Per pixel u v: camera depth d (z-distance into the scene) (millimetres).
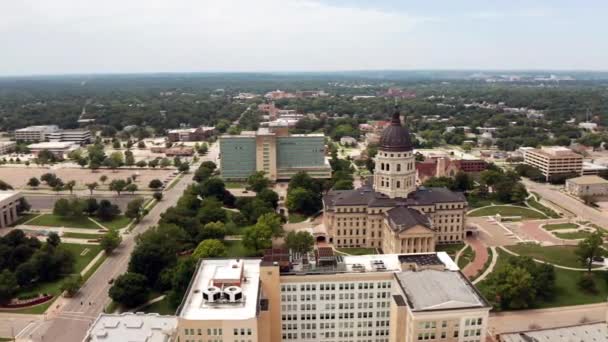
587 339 149625
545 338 150125
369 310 153250
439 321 127812
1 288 190750
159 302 195125
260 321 130375
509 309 188500
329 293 151125
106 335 111000
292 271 151500
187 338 120000
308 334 154625
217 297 127562
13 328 176500
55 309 190000
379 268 154250
